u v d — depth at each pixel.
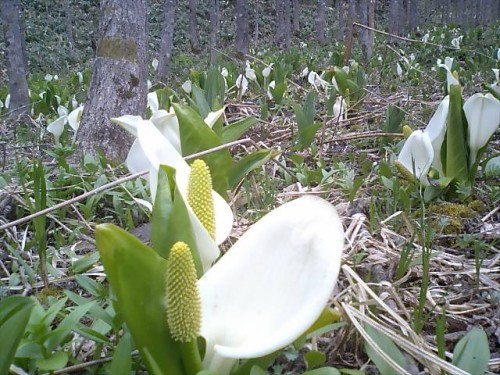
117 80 1.15
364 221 0.70
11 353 0.30
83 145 1.15
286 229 0.33
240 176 0.70
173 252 0.30
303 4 8.40
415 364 0.43
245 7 3.67
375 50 3.29
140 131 0.42
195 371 0.32
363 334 0.39
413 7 5.89
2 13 1.89
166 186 0.38
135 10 1.15
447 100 0.77
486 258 0.62
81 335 0.40
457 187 0.78
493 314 0.51
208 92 1.36
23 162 0.99
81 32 6.16
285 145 1.12
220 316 0.33
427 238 0.55
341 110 1.22
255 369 0.31
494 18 6.77
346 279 0.54
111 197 0.82
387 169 0.83
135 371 0.39
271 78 1.96
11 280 0.55
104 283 0.58
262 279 0.33
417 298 0.51
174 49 5.98
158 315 0.31
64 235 0.72
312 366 0.37
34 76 3.41
